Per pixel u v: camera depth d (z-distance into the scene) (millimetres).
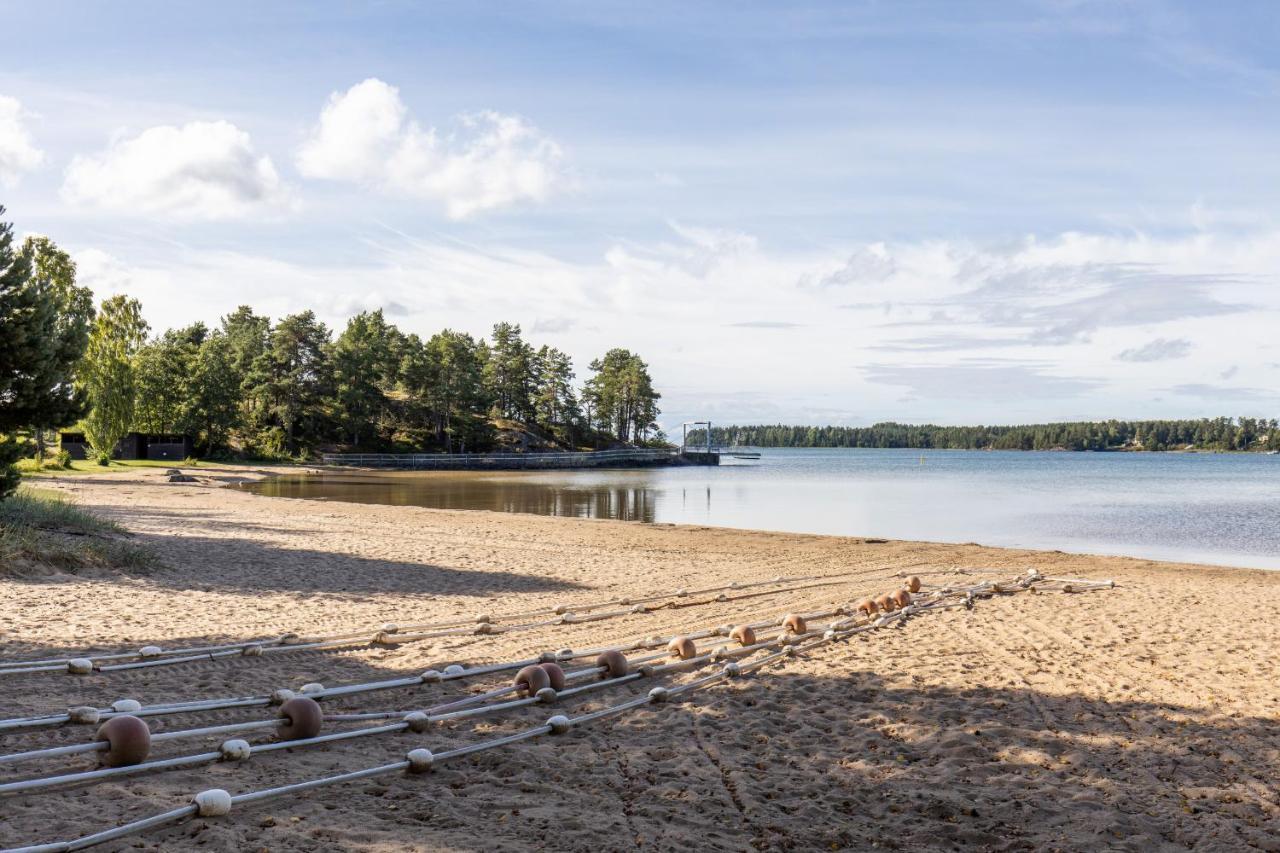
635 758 6598
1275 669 9891
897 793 6027
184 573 15359
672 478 90000
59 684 8094
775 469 125188
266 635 10906
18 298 17297
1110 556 23812
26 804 5164
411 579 16234
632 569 19109
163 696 7918
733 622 12930
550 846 4949
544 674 8312
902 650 10672
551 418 155250
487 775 6121
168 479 54094
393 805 5473
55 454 68062
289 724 6730
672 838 5137
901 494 61125
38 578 13656
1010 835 5398
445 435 124875
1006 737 7289
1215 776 6508
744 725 7543
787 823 5465
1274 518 40688
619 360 170750
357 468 94750
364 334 136250
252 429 104812
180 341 112375
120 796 5363
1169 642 11414
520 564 19188
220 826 4961
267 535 22484
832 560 21891
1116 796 6031
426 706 8031
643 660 9734
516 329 150750
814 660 10094
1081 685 9039
